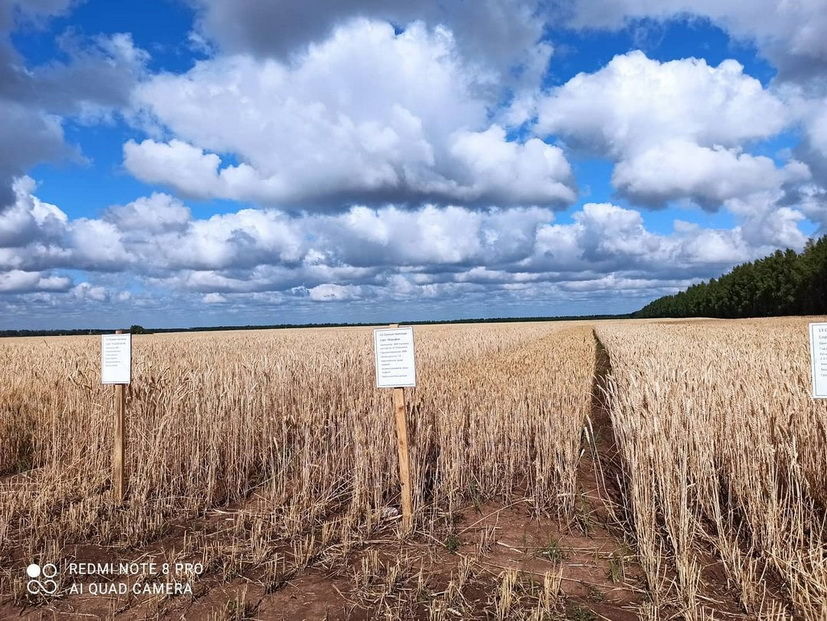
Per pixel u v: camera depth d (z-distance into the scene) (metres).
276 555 4.72
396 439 6.74
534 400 8.88
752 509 4.73
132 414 7.84
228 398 8.03
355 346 19.56
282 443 8.12
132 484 6.23
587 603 3.99
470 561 4.68
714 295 86.62
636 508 5.03
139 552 4.94
